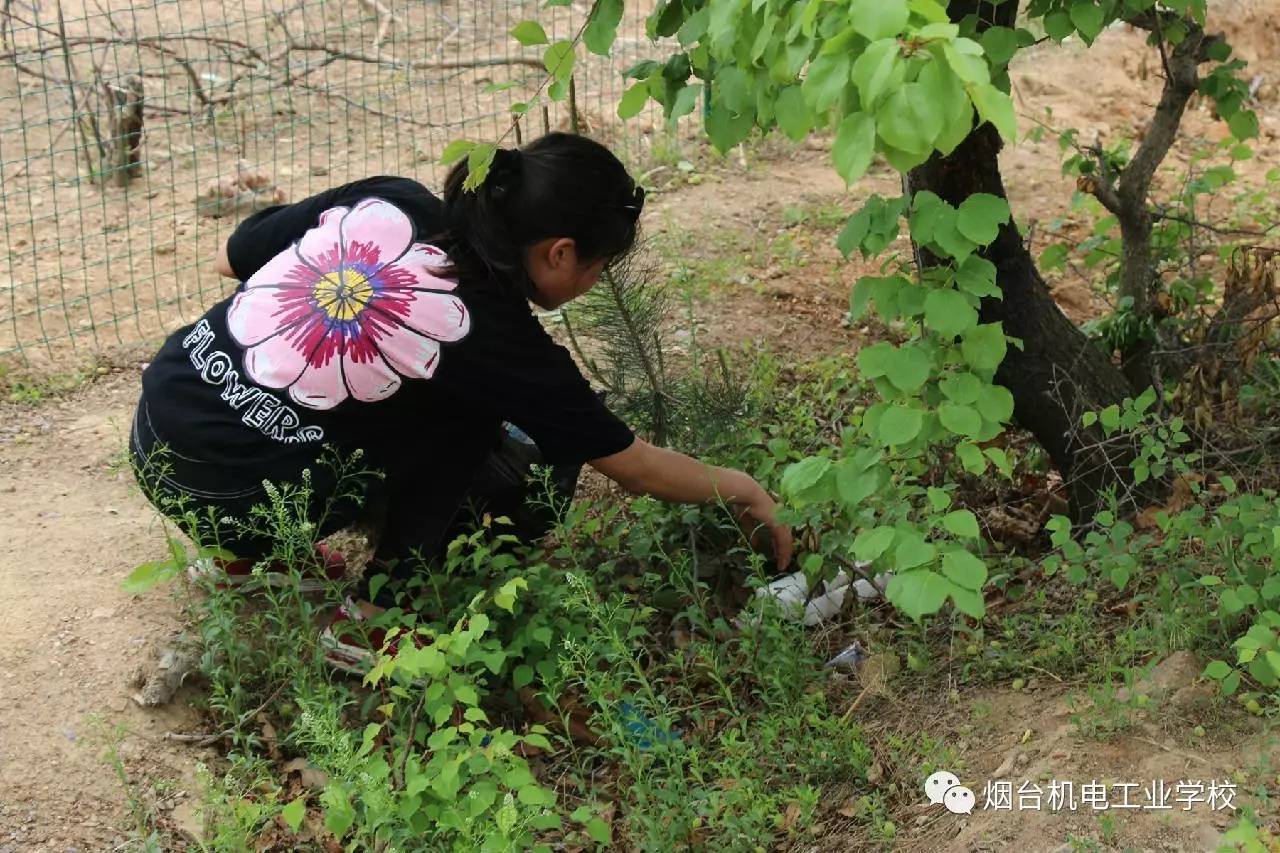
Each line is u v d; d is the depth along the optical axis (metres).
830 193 6.20
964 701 3.00
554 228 2.77
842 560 3.20
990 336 2.46
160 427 3.04
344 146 6.86
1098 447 3.55
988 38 2.88
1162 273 4.07
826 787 2.85
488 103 7.29
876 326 5.02
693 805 2.68
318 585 3.29
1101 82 7.37
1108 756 2.61
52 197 6.17
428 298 2.84
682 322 4.98
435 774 2.42
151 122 7.02
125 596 3.40
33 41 7.65
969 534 2.32
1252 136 3.83
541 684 3.17
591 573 3.45
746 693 3.21
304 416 2.94
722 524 3.46
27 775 2.85
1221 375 3.71
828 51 1.81
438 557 3.31
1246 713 2.66
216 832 2.62
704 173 6.39
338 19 8.36
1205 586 2.91
